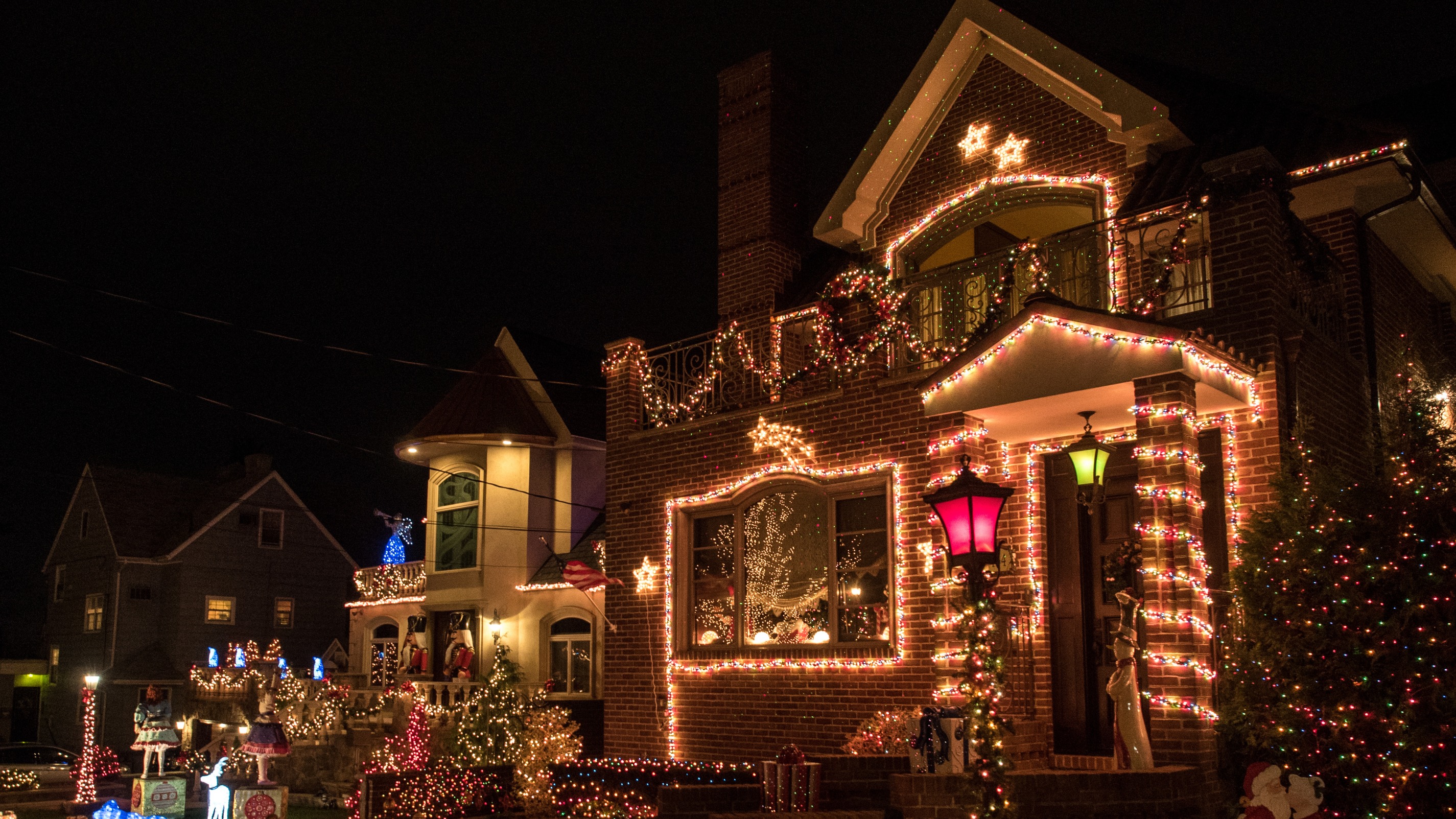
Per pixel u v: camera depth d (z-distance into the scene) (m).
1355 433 11.94
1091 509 9.87
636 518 15.94
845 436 13.59
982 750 7.80
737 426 14.82
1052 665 12.01
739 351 15.25
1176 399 9.78
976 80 14.67
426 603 24.94
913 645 12.55
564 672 22.33
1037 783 8.95
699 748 14.55
